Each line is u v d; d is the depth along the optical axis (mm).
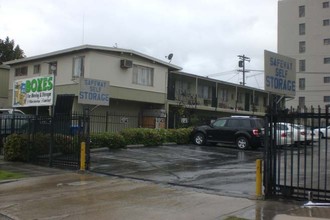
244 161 16656
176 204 9109
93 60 26484
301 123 13500
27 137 17031
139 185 11523
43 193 10680
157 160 16859
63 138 15445
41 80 19250
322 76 71500
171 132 24109
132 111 30281
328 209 8406
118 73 27812
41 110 29422
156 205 9062
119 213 8461
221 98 41375
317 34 72375
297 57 73812
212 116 37031
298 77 73375
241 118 22641
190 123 30844
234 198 9625
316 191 9453
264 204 8969
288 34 75188
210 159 17359
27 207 9203
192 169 14367
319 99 71250
